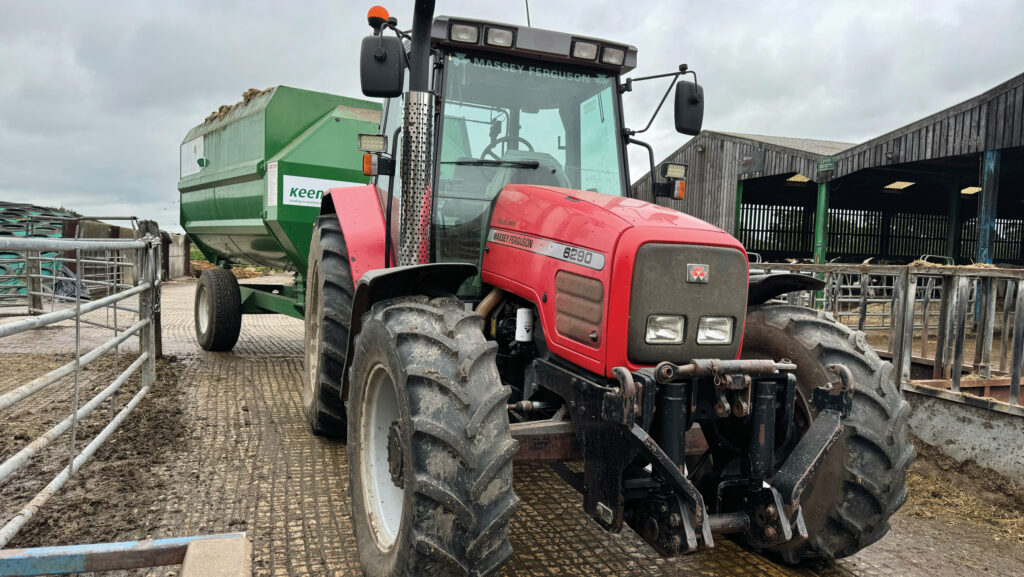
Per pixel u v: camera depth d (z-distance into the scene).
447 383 2.21
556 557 2.91
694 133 3.32
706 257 2.42
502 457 2.16
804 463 2.27
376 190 4.24
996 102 10.84
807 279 3.06
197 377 5.91
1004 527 3.40
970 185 17.95
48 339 7.91
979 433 3.99
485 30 3.15
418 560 2.10
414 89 3.01
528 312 2.85
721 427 2.47
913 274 4.54
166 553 1.50
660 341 2.35
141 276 5.17
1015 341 3.84
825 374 2.75
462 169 3.19
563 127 3.39
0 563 1.43
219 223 7.22
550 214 2.78
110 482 3.49
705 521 2.15
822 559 2.98
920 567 2.94
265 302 6.76
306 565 2.72
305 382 4.59
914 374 5.68
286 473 3.69
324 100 6.12
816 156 14.30
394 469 2.43
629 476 2.34
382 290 2.80
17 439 4.10
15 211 10.73
